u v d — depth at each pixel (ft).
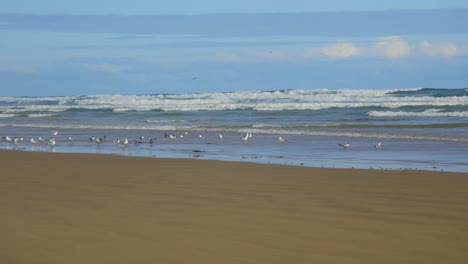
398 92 386.32
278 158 97.86
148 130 176.86
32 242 36.83
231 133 157.89
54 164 82.99
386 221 42.88
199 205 48.93
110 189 57.88
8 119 262.47
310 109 267.80
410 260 33.40
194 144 129.70
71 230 39.91
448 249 35.47
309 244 36.60
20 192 55.83
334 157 98.22
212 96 417.90
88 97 473.67
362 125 171.12
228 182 63.26
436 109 236.63
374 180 64.59
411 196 53.42
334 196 53.52
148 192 55.98
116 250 35.12
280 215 44.88
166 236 38.40
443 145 112.68
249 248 35.63
